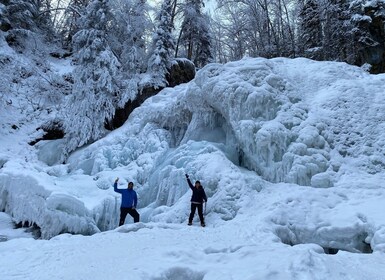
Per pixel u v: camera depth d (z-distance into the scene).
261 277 3.96
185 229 8.70
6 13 26.64
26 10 27.53
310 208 9.01
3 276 5.36
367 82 13.65
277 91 13.01
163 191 12.09
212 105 13.73
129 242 7.18
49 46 30.44
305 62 15.38
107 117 18.77
